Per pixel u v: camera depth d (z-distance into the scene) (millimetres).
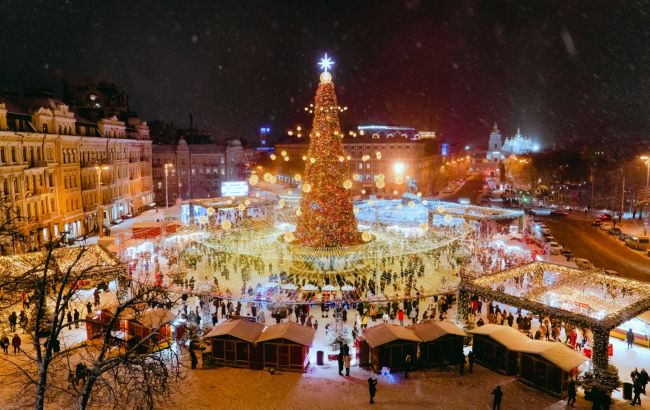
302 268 43594
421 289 37469
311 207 43812
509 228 67562
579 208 103812
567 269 33656
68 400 22797
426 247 48719
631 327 32688
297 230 45344
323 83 42625
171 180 113250
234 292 40438
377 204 75500
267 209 67562
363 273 43500
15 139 48375
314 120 43562
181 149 113375
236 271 47531
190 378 26734
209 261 49906
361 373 27625
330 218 43438
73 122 62062
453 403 24062
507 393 25328
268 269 46812
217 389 25422
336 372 27766
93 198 67188
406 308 36312
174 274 42875
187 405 23562
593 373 25250
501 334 28266
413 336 28266
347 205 44094
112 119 75938
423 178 135625
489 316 34250
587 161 117375
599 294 29344
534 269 34688
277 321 34406
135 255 50812
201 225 59656
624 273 48812
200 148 115250
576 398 25047
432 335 28516
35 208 52156
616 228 71438
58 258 33688
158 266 44562
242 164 120625
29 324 30719
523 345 26844
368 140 125812
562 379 24688
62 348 29422
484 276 32656
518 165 162125
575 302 28469
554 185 124875
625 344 31625
